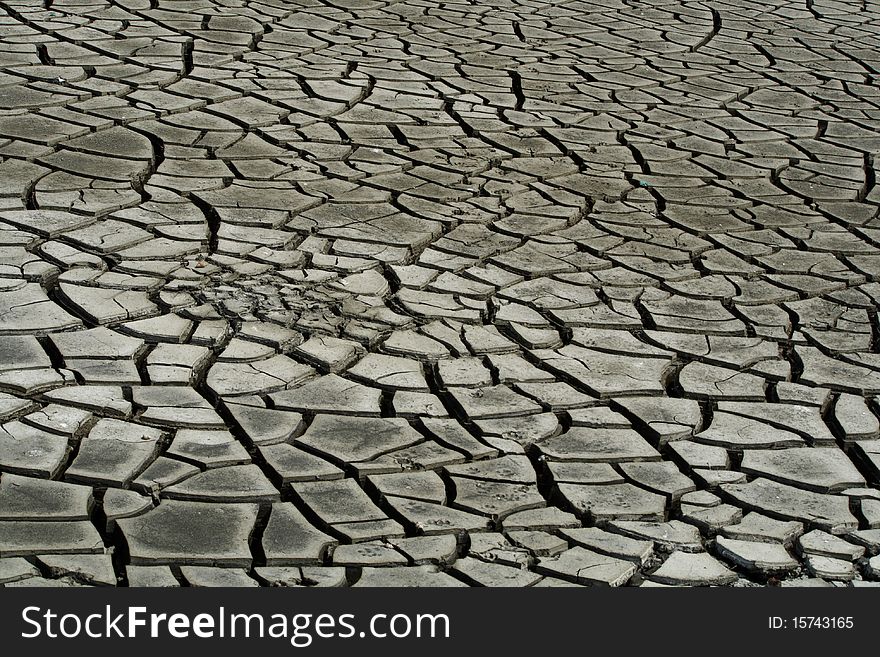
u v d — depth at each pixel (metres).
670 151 5.59
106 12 6.95
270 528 2.76
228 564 2.62
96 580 2.52
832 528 2.91
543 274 4.25
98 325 3.60
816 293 4.27
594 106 6.13
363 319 3.80
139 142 5.11
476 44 7.07
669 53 7.27
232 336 3.62
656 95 6.41
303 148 5.23
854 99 6.66
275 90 5.91
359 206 4.70
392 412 3.30
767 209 5.02
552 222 4.70
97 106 5.45
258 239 4.32
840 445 3.31
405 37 7.08
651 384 3.55
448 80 6.33
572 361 3.66
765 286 4.30
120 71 5.95
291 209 4.59
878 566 2.77
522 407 3.37
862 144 5.91
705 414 3.44
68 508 2.74
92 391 3.24
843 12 8.80
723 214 4.93
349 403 3.31
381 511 2.85
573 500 2.96
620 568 2.71
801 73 7.09
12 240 4.11
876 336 3.97
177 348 3.52
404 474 3.01
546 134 5.67
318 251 4.27
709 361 3.72
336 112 5.70
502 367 3.59
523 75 6.54
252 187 4.79
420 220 4.61
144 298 3.80
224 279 3.98
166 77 5.92
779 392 3.55
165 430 3.11
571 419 3.34
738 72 7.00
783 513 2.96
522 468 3.08
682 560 2.76
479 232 4.56
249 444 3.08
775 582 2.71
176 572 2.58
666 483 3.06
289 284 4.00
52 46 6.22
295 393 3.34
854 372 3.71
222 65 6.20
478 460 3.11
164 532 2.70
